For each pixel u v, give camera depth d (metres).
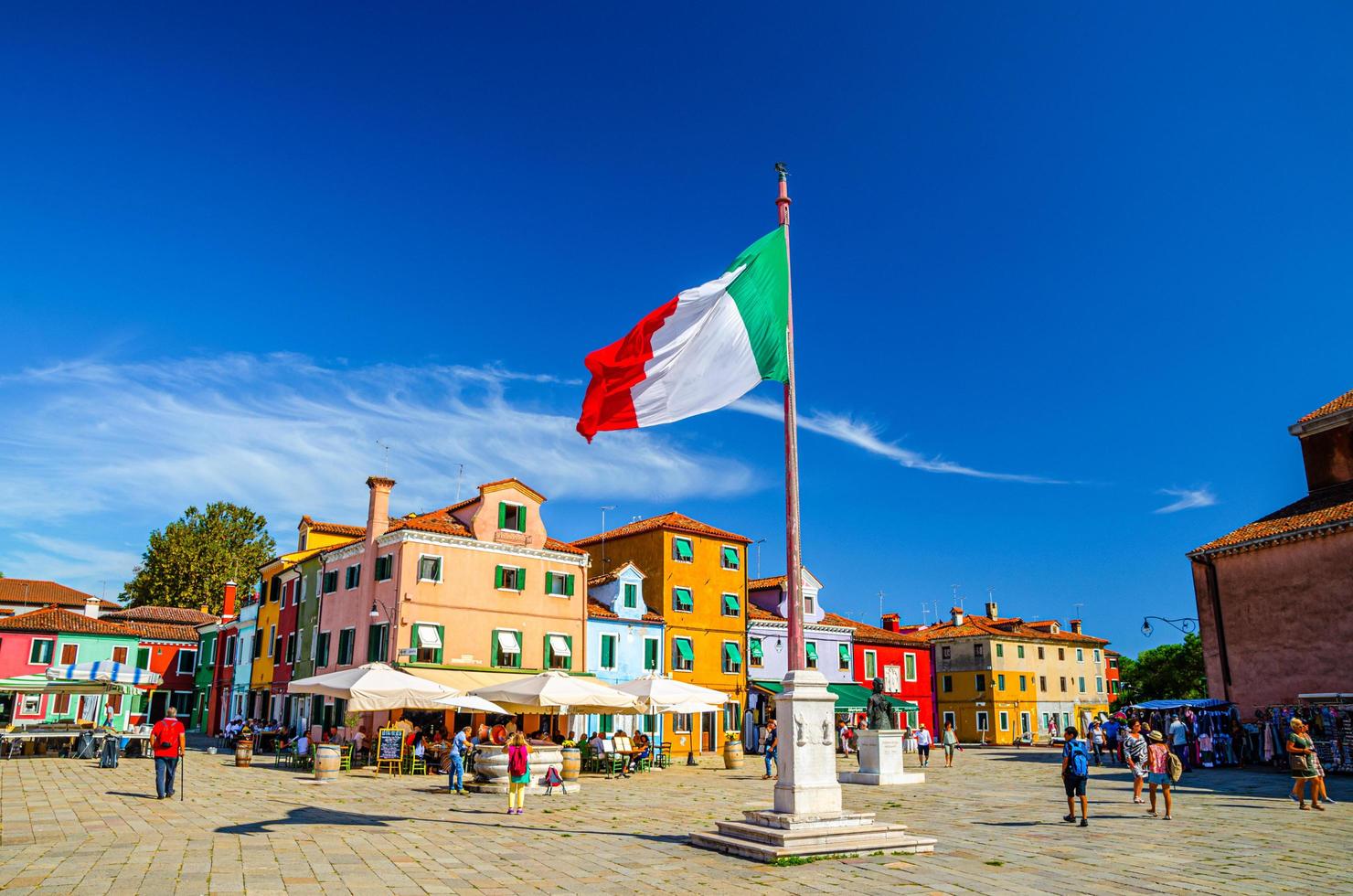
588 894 11.26
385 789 24.86
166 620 66.31
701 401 15.29
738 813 20.02
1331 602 34.28
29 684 39.34
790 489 15.41
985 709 66.56
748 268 15.94
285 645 47.16
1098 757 36.75
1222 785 26.58
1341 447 40.09
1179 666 78.25
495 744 25.33
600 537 54.06
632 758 33.91
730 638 51.88
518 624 41.97
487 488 42.44
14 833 15.55
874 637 62.62
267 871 12.30
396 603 38.62
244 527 82.62
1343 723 30.48
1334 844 15.48
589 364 15.54
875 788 27.05
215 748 41.91
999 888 11.61
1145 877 12.43
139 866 12.51
